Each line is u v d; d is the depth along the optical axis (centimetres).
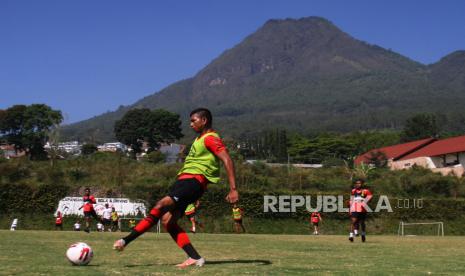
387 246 1379
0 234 1838
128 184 4294
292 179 4903
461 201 4309
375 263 779
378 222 4206
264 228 4022
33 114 9012
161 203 683
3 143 9306
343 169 5669
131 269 652
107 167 4816
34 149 9031
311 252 1065
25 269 645
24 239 1476
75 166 4828
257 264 736
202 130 698
